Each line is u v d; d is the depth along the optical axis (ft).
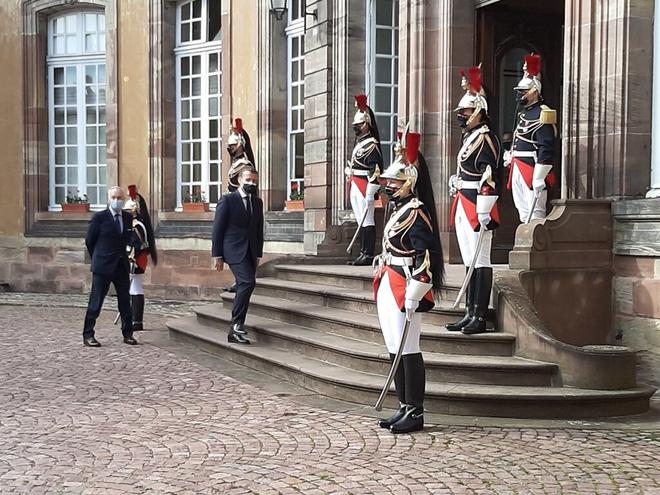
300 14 49.93
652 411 22.91
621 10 26.43
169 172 56.54
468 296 24.56
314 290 32.19
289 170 51.11
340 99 42.39
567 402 21.85
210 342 32.45
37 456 18.78
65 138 61.31
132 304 38.52
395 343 20.70
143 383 26.91
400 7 37.76
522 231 25.93
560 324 26.04
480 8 35.91
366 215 35.86
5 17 61.16
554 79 37.35
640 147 26.68
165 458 18.54
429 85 36.50
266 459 18.39
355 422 21.63
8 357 31.71
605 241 26.78
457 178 24.81
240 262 30.91
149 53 56.39
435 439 19.93
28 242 60.23
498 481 16.81
